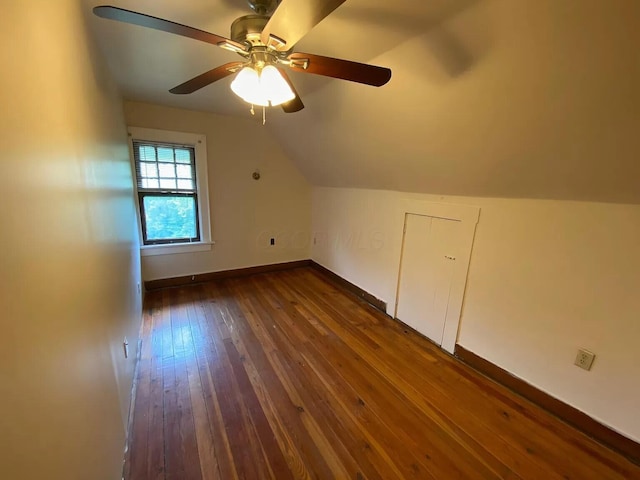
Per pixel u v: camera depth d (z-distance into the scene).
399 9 1.15
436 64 1.36
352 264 3.37
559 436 1.51
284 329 2.52
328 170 3.29
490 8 1.03
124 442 1.35
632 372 1.37
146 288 3.21
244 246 3.74
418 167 2.14
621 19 0.83
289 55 1.11
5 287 0.48
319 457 1.36
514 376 1.83
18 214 0.53
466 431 1.53
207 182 3.30
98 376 1.00
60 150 0.79
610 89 0.99
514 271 1.79
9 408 0.47
